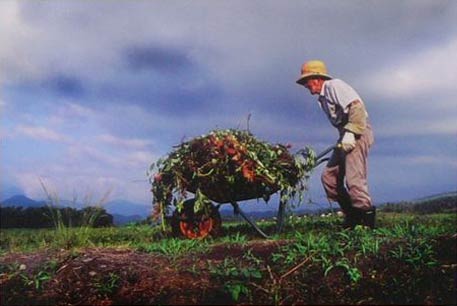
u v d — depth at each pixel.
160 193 6.98
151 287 5.28
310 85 7.26
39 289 5.43
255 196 7.04
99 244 6.64
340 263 5.30
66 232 6.96
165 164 6.97
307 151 6.94
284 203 6.97
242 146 6.84
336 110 6.96
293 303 5.01
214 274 5.32
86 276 5.52
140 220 7.64
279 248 5.67
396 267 5.28
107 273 5.54
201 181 6.85
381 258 5.39
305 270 5.32
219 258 5.66
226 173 6.82
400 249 5.43
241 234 7.06
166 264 5.61
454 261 5.28
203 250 5.89
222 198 6.91
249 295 5.11
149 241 6.90
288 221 7.39
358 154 6.76
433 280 5.11
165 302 5.10
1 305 5.27
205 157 6.84
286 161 6.98
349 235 5.96
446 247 5.47
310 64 7.24
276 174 6.90
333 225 7.12
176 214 6.95
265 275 5.30
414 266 5.25
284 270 5.34
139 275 5.46
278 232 6.97
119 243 6.82
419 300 4.95
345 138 6.71
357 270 5.23
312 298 5.04
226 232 7.20
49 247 6.64
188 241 6.27
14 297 5.34
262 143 7.04
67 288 5.41
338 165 6.97
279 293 5.09
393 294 5.02
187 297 5.12
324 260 5.35
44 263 5.81
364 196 6.70
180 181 6.90
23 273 5.67
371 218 6.68
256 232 7.11
